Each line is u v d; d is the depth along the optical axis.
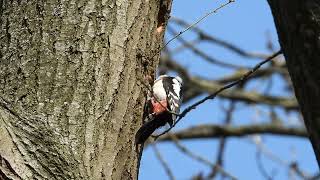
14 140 7.56
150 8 9.47
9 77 8.32
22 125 7.77
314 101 4.16
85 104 8.26
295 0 4.24
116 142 8.38
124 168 8.48
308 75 4.19
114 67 8.67
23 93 8.16
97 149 8.10
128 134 8.65
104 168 8.07
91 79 8.43
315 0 4.19
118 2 9.03
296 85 4.32
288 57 4.39
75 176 7.62
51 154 7.63
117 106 8.57
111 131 8.38
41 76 8.30
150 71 9.35
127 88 8.78
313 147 4.23
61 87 8.26
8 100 8.07
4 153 7.41
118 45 8.80
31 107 8.05
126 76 8.80
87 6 8.80
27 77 8.29
